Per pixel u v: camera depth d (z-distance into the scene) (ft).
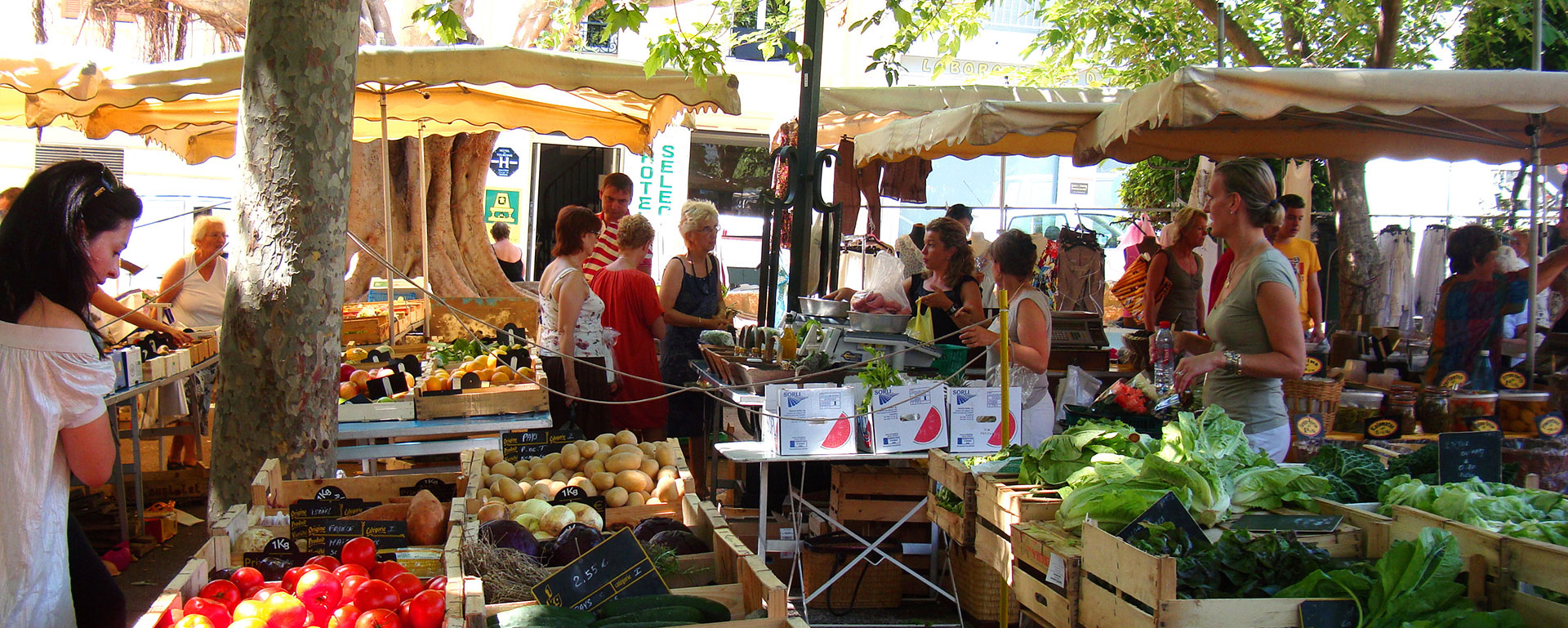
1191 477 10.16
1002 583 11.30
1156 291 23.61
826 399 14.87
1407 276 30.01
